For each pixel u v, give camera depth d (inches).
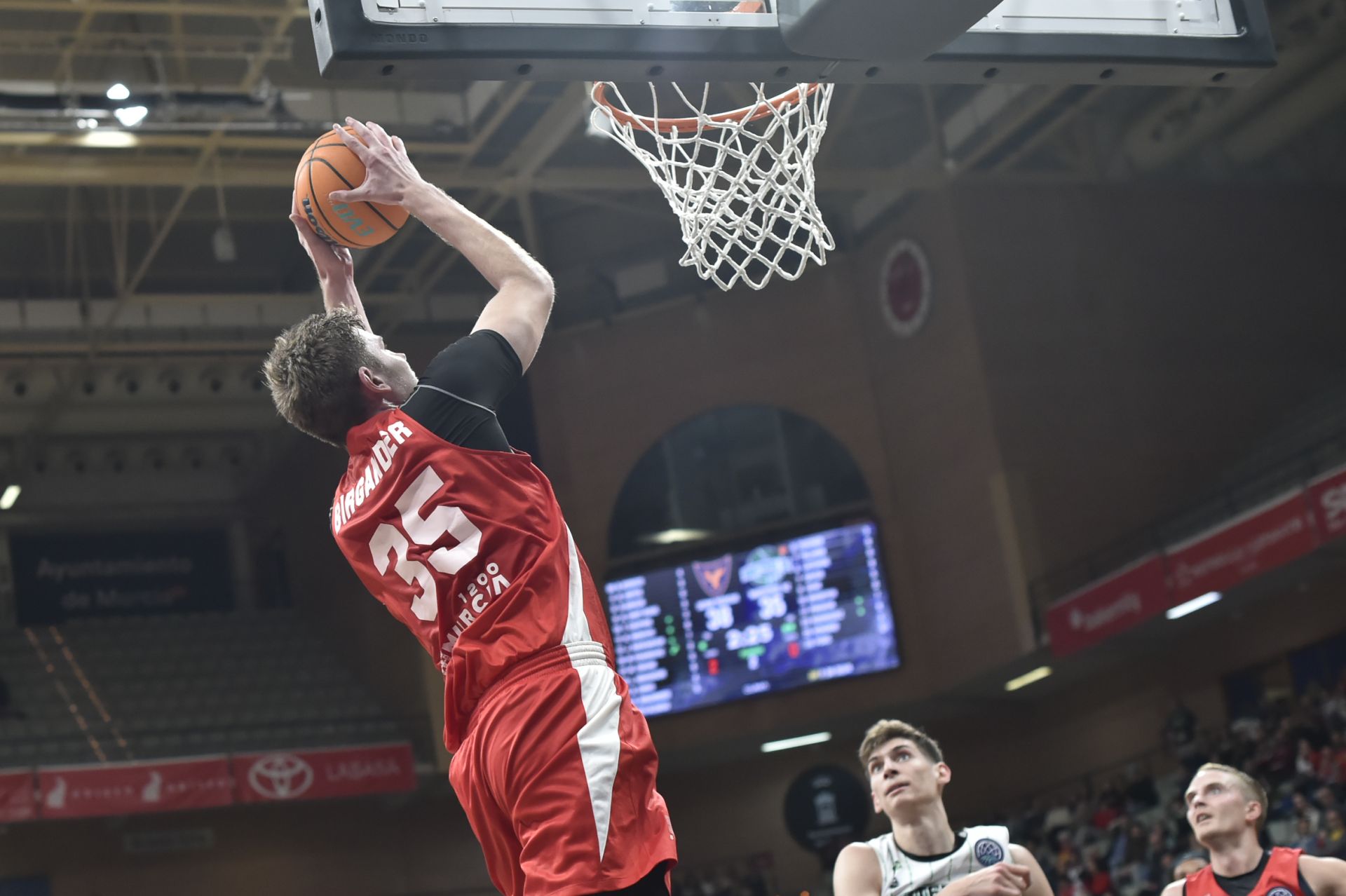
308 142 740.7
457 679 109.3
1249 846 231.0
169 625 1058.7
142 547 1099.3
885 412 917.8
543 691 105.1
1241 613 815.1
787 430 935.0
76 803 787.4
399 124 764.6
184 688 987.3
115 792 796.6
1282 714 753.0
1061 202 890.7
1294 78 812.6
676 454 949.2
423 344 944.9
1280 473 775.1
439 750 904.9
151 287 932.0
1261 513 669.9
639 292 976.9
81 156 741.3
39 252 886.4
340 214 126.9
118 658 1011.9
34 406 957.8
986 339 852.0
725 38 163.2
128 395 951.0
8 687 962.1
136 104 670.5
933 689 876.0
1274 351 906.1
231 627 1061.1
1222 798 231.0
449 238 119.6
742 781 995.9
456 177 799.7
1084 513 838.5
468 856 982.4
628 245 975.6
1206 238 912.9
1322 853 571.5
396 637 936.9
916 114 882.8
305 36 721.6
